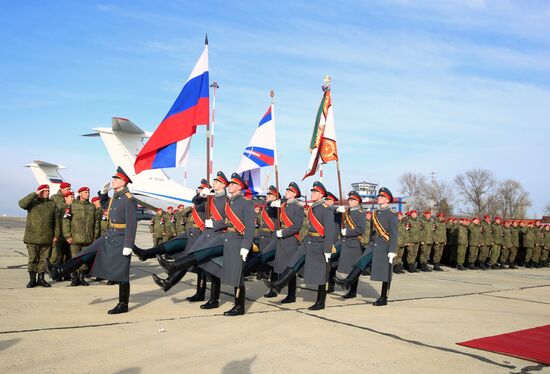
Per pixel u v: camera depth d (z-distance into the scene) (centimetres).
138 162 755
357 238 839
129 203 608
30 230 805
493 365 431
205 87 754
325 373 391
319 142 976
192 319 584
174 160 759
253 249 756
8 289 780
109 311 599
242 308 628
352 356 444
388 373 397
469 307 747
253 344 473
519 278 1282
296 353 446
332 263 869
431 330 567
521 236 1727
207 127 744
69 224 869
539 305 797
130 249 598
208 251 626
